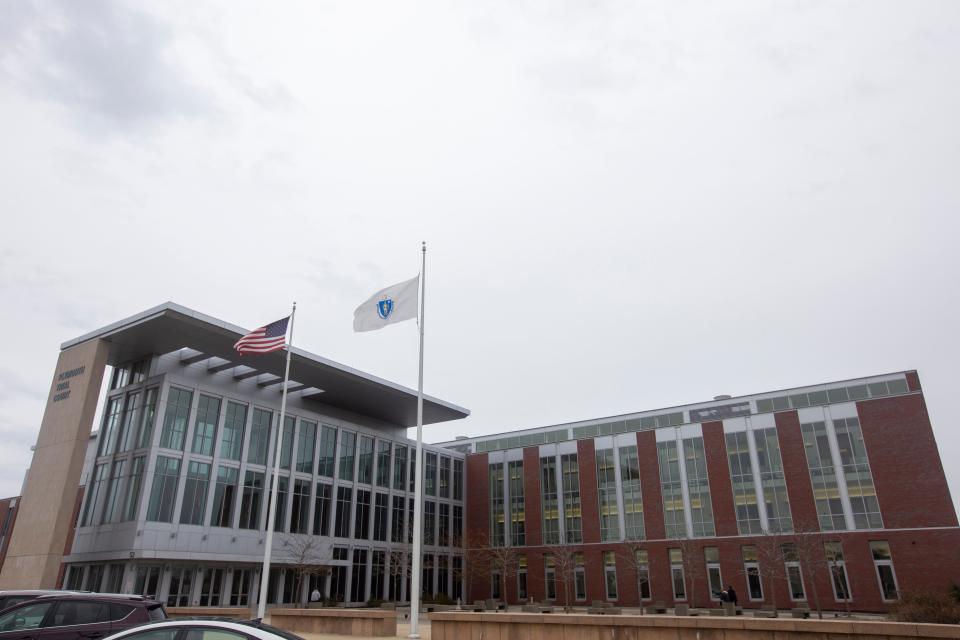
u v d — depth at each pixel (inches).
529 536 2348.7
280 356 1733.5
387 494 2249.0
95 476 1699.1
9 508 2465.6
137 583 1478.8
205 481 1672.0
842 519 1815.9
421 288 943.7
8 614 506.6
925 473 1743.4
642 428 2628.0
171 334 1605.6
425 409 2265.0
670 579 2017.7
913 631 526.9
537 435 2871.6
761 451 1994.3
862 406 1882.4
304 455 1979.6
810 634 566.9
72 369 1643.7
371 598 2028.8
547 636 689.0
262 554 1729.8
